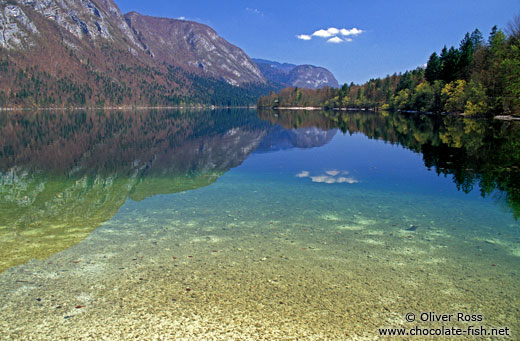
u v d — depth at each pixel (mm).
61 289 5551
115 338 4461
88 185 13289
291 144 28281
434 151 22750
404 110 99188
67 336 4484
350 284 5773
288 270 6238
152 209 10031
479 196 11648
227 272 6137
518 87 43781
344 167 17484
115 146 26188
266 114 105312
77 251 7012
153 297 5344
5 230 8211
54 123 53844
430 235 8062
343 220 9117
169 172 16172
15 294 5398
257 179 14578
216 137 34094
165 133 38281
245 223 8820
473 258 6828
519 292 5574
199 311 5008
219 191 12383
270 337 4488
